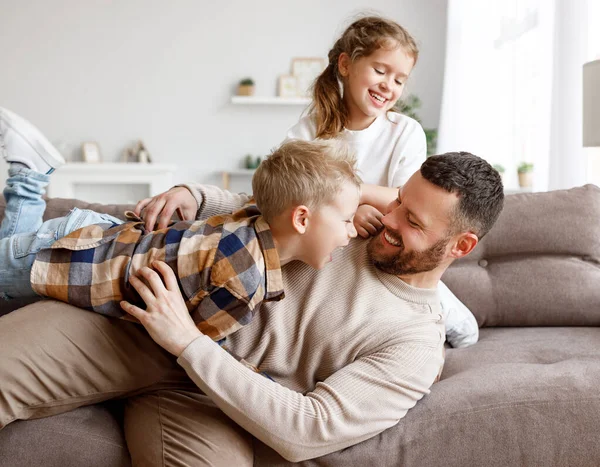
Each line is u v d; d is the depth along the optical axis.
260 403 1.25
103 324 1.37
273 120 6.44
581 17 3.54
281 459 1.34
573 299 2.04
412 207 1.42
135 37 6.32
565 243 2.10
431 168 1.42
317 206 1.35
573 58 3.57
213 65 6.38
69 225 1.58
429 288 1.52
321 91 2.18
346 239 1.40
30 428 1.31
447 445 1.35
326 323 1.45
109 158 6.41
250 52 6.37
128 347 1.38
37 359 1.27
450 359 1.85
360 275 1.50
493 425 1.36
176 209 1.68
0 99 6.30
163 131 6.42
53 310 1.35
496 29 5.44
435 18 6.34
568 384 1.42
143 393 1.43
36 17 6.24
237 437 1.33
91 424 1.36
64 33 6.27
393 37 1.98
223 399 1.25
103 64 6.32
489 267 2.15
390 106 2.09
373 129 2.11
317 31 6.35
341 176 1.36
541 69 4.12
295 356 1.45
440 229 1.41
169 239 1.38
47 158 1.71
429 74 6.39
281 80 6.34
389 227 1.45
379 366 1.34
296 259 1.50
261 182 1.38
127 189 6.19
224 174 6.33
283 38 6.36
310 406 1.27
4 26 6.23
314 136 2.21
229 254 1.33
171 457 1.28
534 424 1.37
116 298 1.35
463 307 2.01
